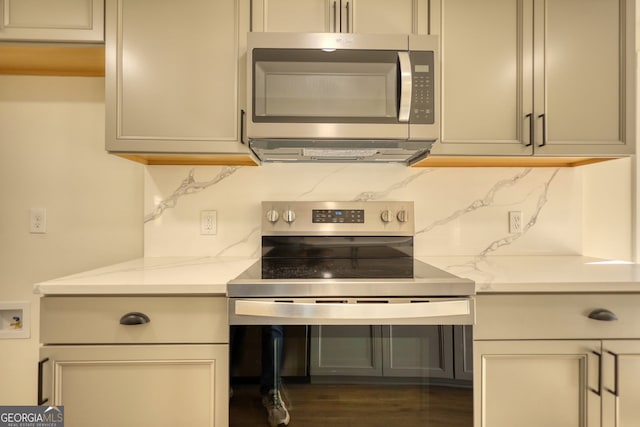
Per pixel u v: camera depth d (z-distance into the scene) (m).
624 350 1.11
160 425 1.07
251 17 1.36
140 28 1.33
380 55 1.30
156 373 1.07
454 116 1.38
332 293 1.06
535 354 1.10
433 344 1.08
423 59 1.31
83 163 1.69
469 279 1.11
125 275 1.18
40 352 1.04
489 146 1.38
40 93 1.68
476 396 1.09
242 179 1.66
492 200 1.69
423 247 1.67
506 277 1.15
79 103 1.69
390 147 1.38
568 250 1.69
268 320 1.05
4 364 1.66
